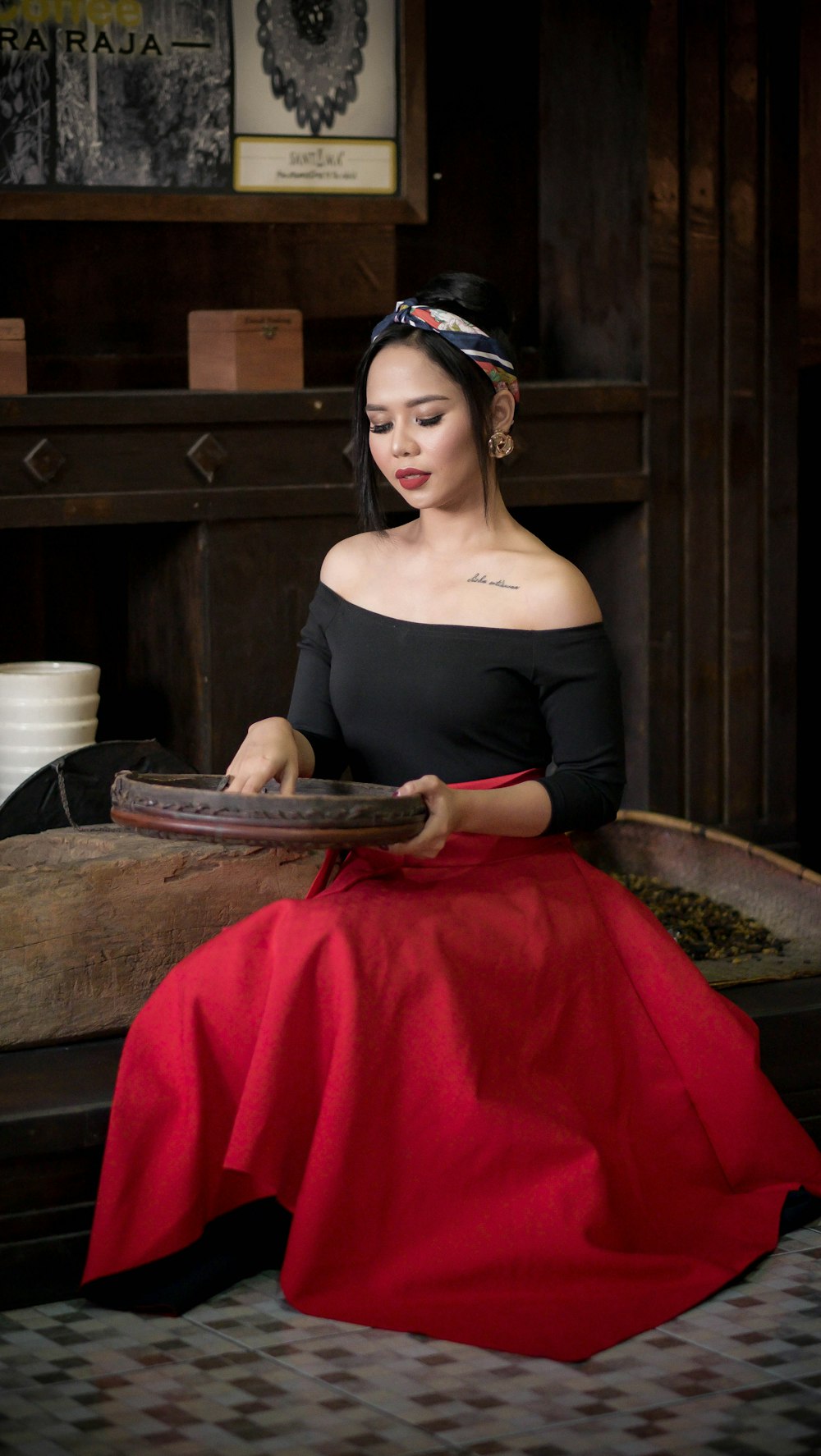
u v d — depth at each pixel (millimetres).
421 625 2604
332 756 2746
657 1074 2584
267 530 4004
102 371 4188
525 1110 2385
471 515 2611
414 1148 2361
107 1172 2355
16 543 4273
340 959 2320
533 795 2516
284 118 4242
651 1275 2420
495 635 2570
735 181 4461
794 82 4512
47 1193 2467
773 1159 2602
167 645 4148
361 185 4363
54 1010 2770
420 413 2523
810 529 5172
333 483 4055
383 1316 2332
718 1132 2590
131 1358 2262
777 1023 2955
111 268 4172
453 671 2578
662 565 4504
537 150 4672
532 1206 2373
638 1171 2537
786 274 4570
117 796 2393
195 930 2867
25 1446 2018
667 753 4578
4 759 3783
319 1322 2369
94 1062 2707
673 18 4324
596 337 4570
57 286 4121
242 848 2891
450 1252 2363
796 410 4633
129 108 4070
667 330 4422
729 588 4602
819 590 5184
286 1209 2490
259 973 2375
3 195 3969
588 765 2582
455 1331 2297
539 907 2508
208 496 3908
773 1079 2957
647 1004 2605
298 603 4062
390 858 2533
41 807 3402
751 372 4551
